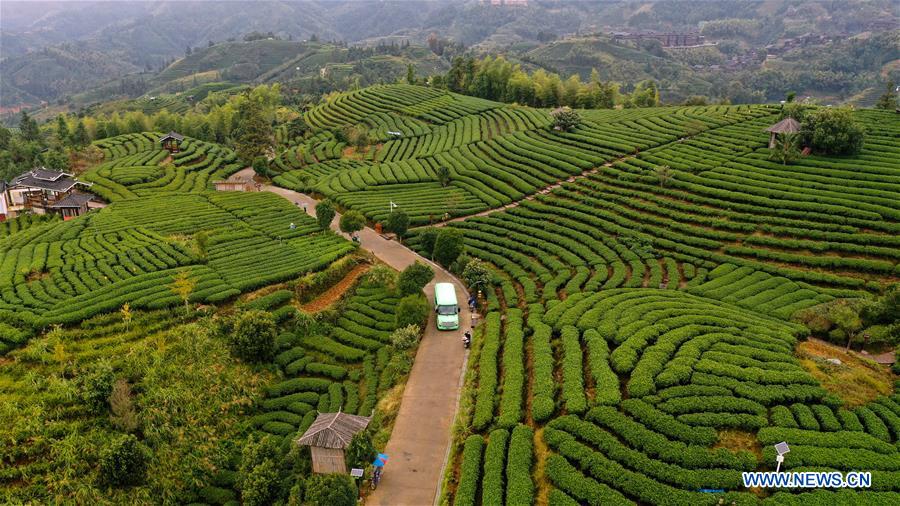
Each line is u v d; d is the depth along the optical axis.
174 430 42.78
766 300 54.28
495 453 36.84
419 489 37.19
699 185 78.00
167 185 102.81
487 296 61.25
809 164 79.06
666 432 35.16
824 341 49.00
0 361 46.31
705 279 60.22
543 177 93.25
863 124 89.62
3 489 36.03
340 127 141.50
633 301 53.28
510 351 48.25
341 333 56.09
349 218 74.00
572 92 152.25
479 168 102.69
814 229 64.94
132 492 37.91
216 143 150.38
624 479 32.28
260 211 85.06
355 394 48.41
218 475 41.25
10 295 54.47
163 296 55.84
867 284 55.69
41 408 40.59
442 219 84.00
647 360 42.16
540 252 69.56
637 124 110.56
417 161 112.56
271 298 58.66
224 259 65.94
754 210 70.06
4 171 115.62
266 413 47.25
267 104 182.62
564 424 37.31
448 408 45.00
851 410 36.69
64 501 35.88
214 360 49.84
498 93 163.12
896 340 45.31
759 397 37.38
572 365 43.88
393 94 163.75
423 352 52.75
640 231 71.44
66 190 92.38
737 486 31.19
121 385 42.50
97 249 66.50
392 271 64.62
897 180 70.31
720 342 44.41
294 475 36.88
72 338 49.38
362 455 36.03
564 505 31.47
